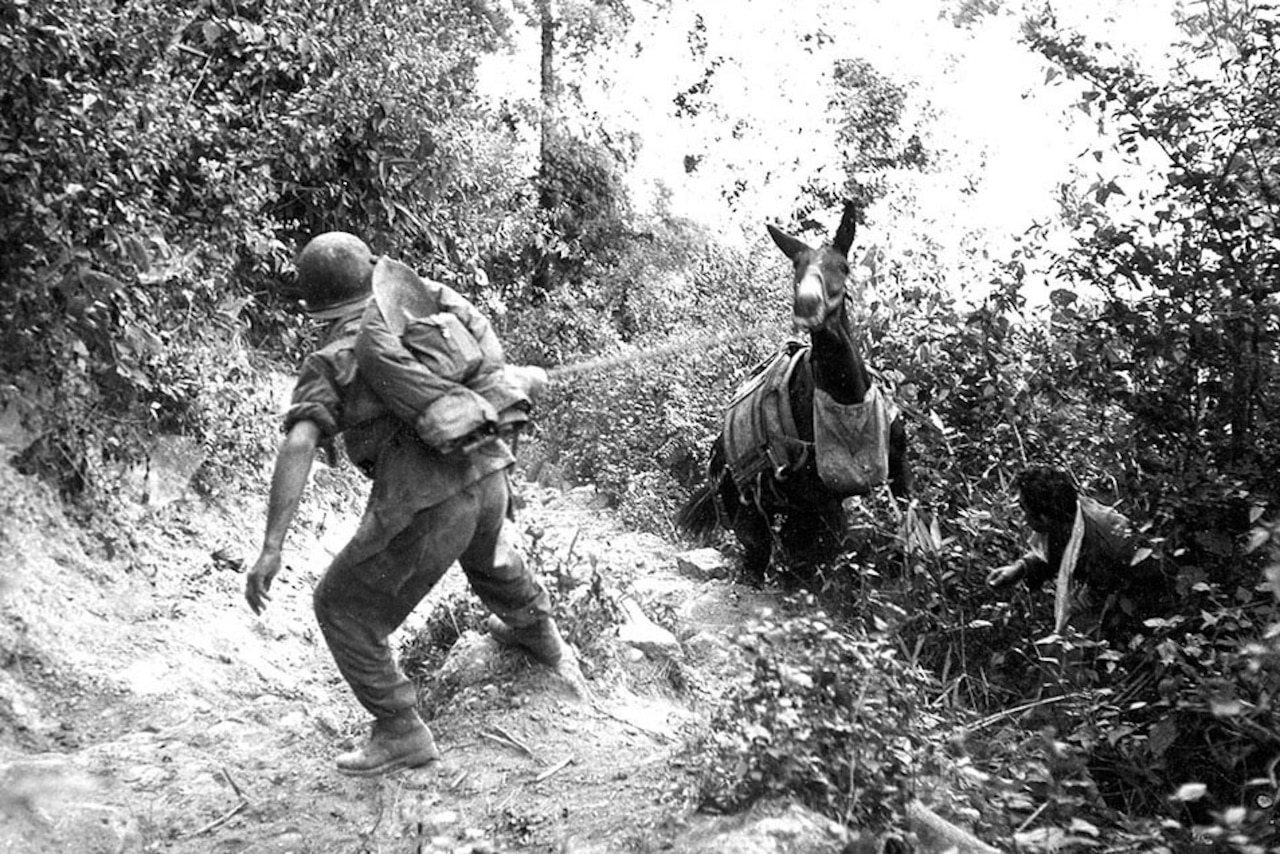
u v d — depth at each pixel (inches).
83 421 279.4
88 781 204.1
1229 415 284.4
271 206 422.0
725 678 238.4
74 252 266.8
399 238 467.8
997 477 349.7
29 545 255.0
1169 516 267.9
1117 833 209.2
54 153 268.7
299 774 212.1
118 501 287.3
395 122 453.4
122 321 289.6
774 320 595.2
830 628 201.5
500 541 221.0
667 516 464.1
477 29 644.1
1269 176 281.7
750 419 343.6
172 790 205.8
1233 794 234.5
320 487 378.6
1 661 231.3
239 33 396.2
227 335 360.5
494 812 196.4
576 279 832.3
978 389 348.2
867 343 373.7
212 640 267.0
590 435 565.6
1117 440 297.1
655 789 196.5
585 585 270.5
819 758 182.1
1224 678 221.0
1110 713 238.7
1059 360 310.8
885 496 340.2
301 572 324.8
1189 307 292.4
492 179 617.6
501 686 229.6
